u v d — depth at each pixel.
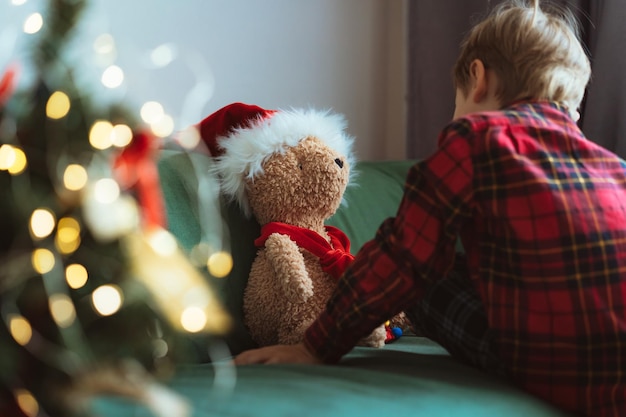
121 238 0.86
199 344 1.30
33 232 0.83
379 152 2.30
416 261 1.16
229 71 1.92
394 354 1.31
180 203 1.38
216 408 0.98
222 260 0.92
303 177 1.41
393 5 2.29
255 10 1.97
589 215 1.15
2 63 0.92
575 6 1.87
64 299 0.83
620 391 1.11
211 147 1.47
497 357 1.18
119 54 0.98
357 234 1.67
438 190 1.15
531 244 1.13
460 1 2.13
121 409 0.91
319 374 1.13
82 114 0.86
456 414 1.02
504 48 1.29
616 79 1.81
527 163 1.15
